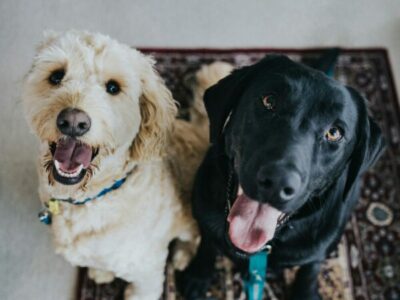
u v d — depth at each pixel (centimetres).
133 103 128
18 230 184
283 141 112
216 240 152
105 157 125
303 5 242
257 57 226
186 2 237
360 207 197
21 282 176
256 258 149
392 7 244
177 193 154
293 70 121
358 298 183
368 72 224
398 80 225
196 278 175
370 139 127
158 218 146
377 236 192
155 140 137
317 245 145
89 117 116
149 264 153
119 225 137
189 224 167
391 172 204
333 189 135
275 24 236
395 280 186
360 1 244
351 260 188
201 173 153
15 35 221
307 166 113
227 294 181
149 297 169
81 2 231
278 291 182
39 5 228
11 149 198
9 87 210
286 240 143
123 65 124
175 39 228
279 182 107
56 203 135
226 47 229
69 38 124
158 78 138
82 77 121
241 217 130
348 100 119
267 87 120
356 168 130
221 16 236
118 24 229
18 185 192
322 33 236
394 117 215
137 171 138
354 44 233
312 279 168
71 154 124
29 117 124
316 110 116
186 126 176
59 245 143
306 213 136
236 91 131
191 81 217
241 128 123
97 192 131
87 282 178
